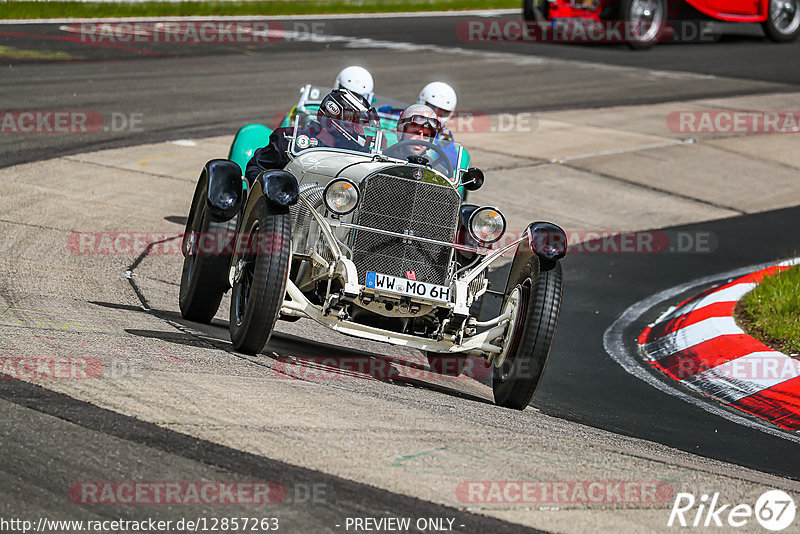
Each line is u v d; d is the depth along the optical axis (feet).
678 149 197.16
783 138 208.85
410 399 72.95
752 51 307.17
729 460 72.33
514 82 250.57
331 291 82.12
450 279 82.69
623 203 164.14
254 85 226.79
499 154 186.09
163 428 56.44
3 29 272.51
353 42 296.92
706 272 132.16
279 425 59.26
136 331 80.53
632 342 105.60
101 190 141.28
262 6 354.95
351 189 77.56
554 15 301.63
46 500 47.47
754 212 163.53
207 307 90.17
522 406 79.61
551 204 160.04
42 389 60.39
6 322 76.59
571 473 58.90
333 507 49.44
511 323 81.82
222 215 86.17
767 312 106.93
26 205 127.65
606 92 244.83
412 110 92.79
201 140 176.86
